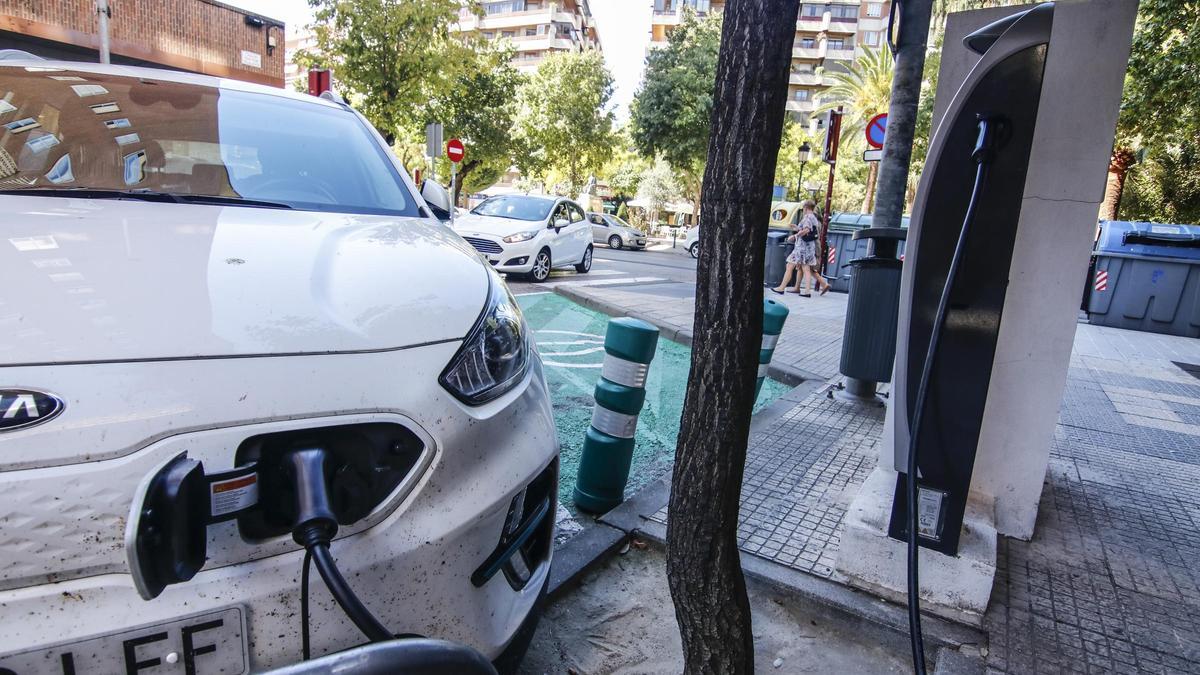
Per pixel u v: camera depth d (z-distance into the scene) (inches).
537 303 389.4
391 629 53.9
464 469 58.4
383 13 624.4
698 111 1192.8
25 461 42.8
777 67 54.2
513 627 64.8
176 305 53.2
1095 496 142.1
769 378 249.3
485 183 1508.4
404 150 1200.8
